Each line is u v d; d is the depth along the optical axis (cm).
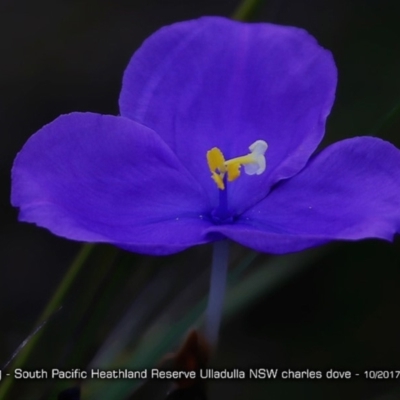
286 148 37
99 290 38
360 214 36
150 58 37
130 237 36
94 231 35
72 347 38
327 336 45
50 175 35
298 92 37
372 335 45
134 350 39
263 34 37
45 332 40
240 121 37
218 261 36
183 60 37
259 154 36
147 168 36
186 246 35
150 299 40
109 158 36
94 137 36
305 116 37
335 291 45
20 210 35
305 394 44
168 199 36
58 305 38
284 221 36
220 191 36
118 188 36
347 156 36
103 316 38
